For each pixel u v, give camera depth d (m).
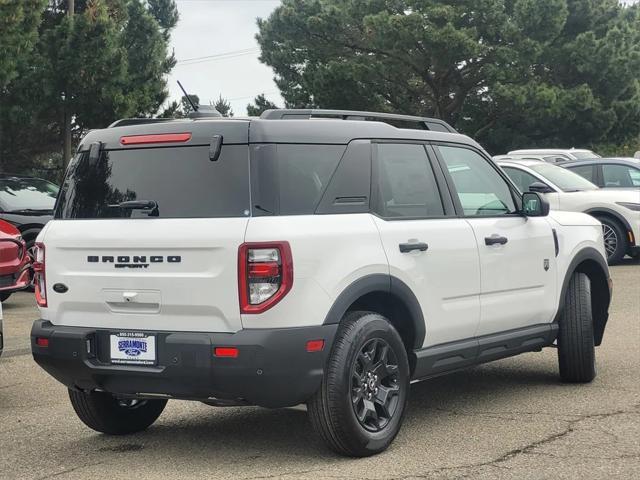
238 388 4.98
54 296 5.56
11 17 18.36
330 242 5.20
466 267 6.16
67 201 5.71
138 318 5.28
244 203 5.09
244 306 4.97
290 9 35.22
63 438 6.11
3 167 25.91
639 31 38.25
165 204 5.29
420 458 5.37
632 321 10.34
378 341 5.45
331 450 5.38
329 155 5.46
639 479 4.91
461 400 6.90
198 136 5.29
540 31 33.44
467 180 6.54
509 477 4.98
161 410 6.29
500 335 6.56
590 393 7.03
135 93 24.39
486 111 36.50
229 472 5.20
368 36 34.97
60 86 23.33
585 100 34.22
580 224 7.50
